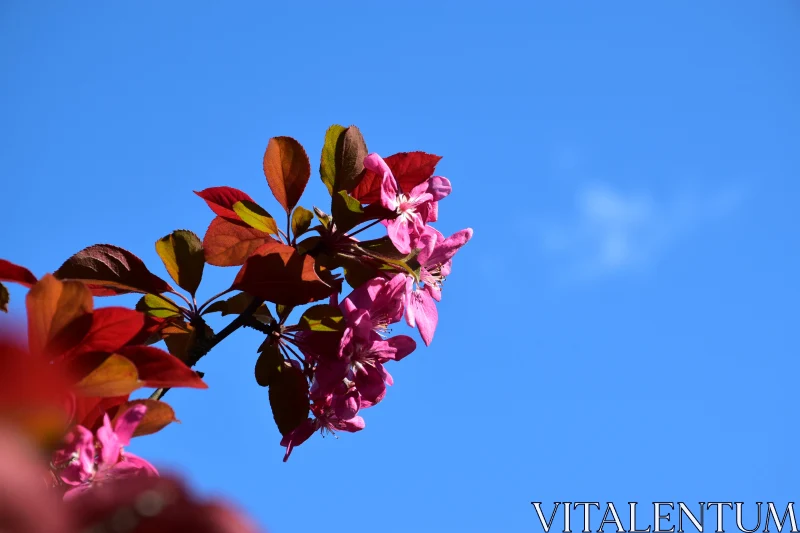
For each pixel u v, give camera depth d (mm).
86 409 624
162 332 778
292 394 788
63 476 588
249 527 313
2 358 319
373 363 793
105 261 765
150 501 304
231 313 792
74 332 604
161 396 733
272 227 793
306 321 782
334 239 793
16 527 257
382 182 789
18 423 313
